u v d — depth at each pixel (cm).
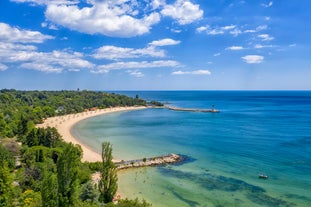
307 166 8675
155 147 11588
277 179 7494
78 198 4481
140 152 10644
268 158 9706
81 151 9181
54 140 9706
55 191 3997
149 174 7944
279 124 18625
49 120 19800
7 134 11912
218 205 5897
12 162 7119
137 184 7119
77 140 12975
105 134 14850
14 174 6600
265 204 5934
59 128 16488
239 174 7969
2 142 8894
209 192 6606
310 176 7712
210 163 9150
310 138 13400
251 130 16175
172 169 8456
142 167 8619
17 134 12212
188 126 17988
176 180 7444
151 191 6650
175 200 6134
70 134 14675
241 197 6319
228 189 6806
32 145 9256
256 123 19250
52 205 3847
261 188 6856
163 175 7869
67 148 4038
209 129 16650
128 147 11538
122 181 7319
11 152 7969
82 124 18975
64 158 3975
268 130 16100
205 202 6044
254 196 6369
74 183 3978
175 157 9681
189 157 9938
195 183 7225
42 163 6606
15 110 19912
